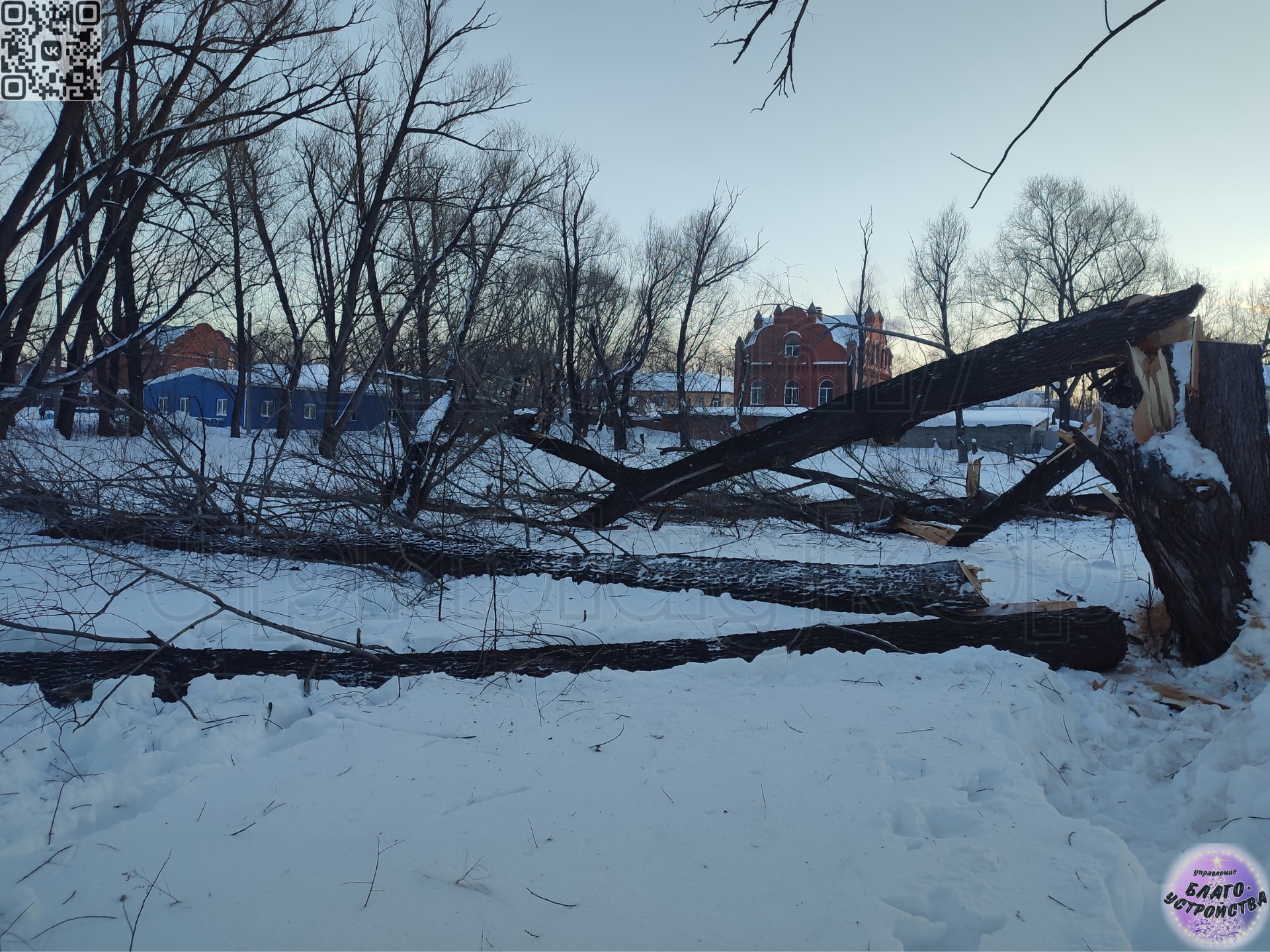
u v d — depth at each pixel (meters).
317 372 23.94
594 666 4.96
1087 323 6.02
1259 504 5.15
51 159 10.48
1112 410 5.81
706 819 3.14
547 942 2.42
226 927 2.46
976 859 2.86
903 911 2.60
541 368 13.08
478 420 9.02
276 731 4.05
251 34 11.46
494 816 3.14
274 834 2.98
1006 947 2.41
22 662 4.57
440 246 19.70
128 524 7.98
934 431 37.41
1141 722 4.58
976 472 11.52
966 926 2.54
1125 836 3.45
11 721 4.01
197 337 24.34
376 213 19.20
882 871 2.80
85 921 2.49
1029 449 36.31
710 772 3.54
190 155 12.17
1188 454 5.26
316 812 3.15
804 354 40.09
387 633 5.58
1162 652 5.55
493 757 3.67
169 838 2.95
